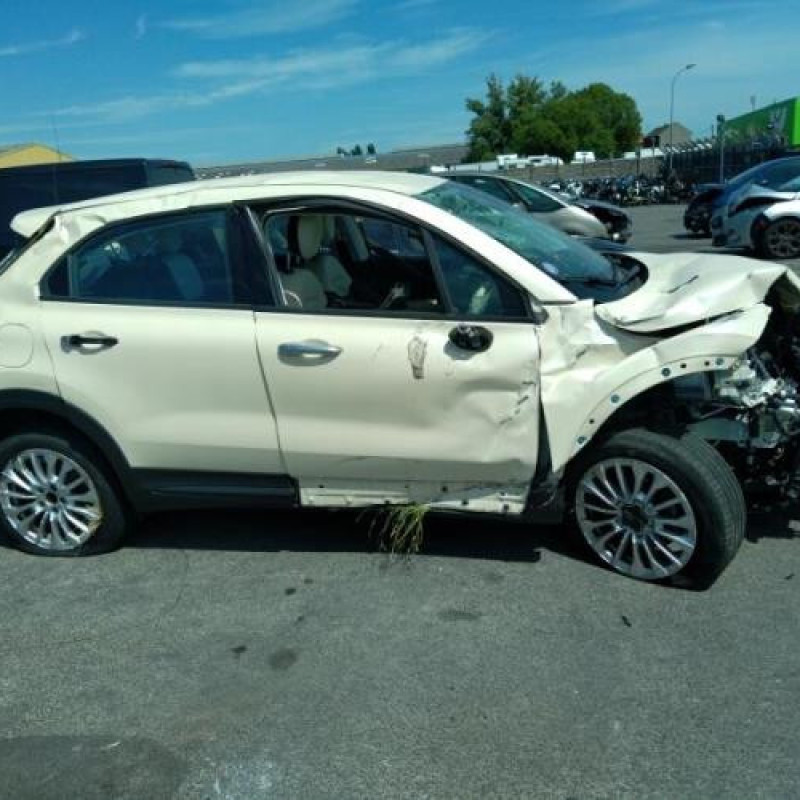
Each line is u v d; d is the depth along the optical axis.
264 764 2.83
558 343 3.52
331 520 4.61
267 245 3.84
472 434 3.65
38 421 4.27
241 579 4.05
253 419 3.88
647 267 4.31
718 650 3.25
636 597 3.65
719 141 39.59
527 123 84.94
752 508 3.95
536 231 4.20
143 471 4.12
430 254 3.66
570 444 3.56
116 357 3.96
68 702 3.22
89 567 4.30
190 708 3.13
